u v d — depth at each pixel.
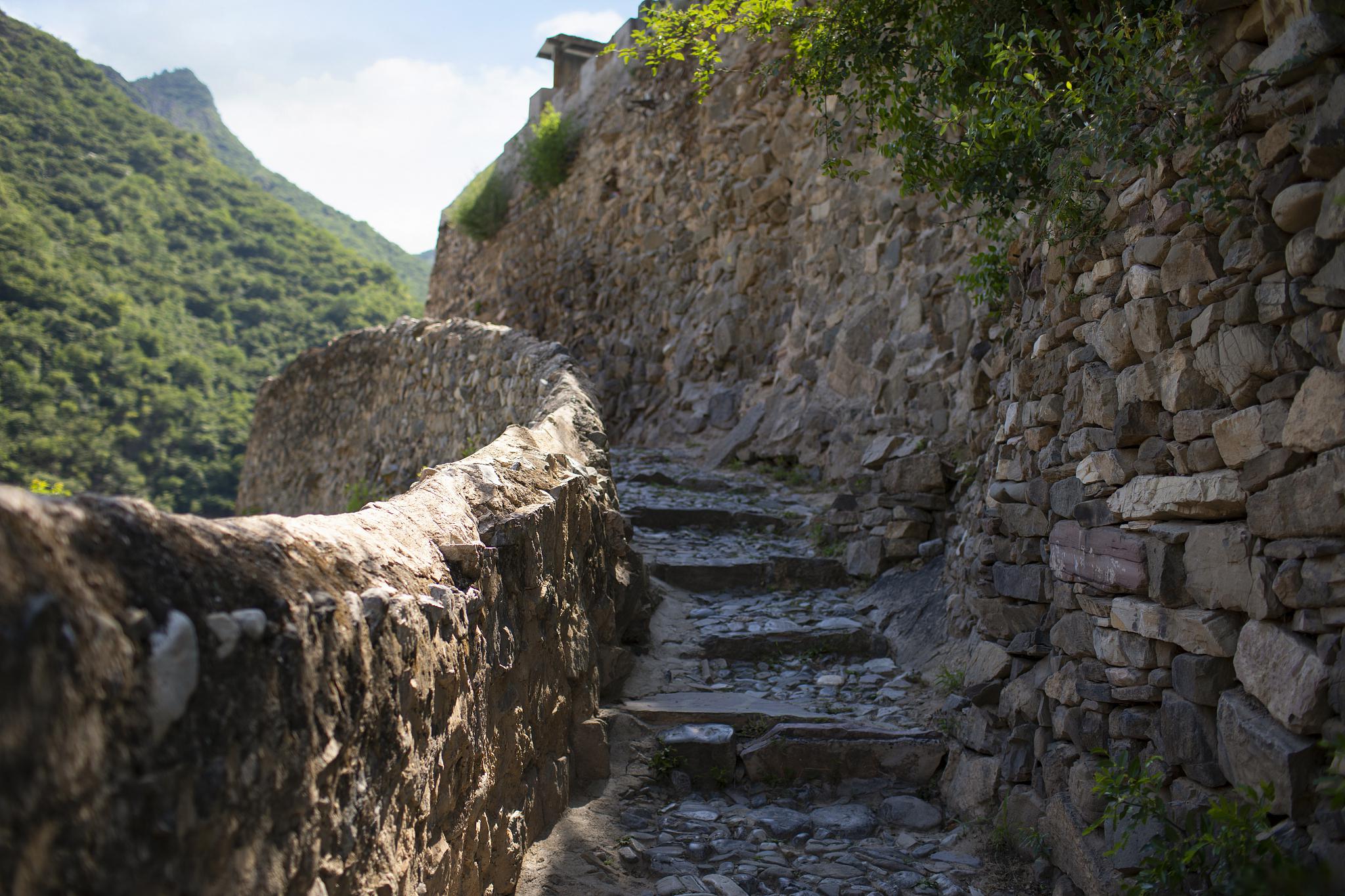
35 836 1.02
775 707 4.24
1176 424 2.77
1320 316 2.23
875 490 6.02
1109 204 3.21
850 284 7.55
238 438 32.53
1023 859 3.33
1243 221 2.48
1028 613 3.86
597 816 3.47
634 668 4.57
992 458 4.51
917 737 4.00
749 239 8.98
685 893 2.98
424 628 2.09
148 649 1.22
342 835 1.69
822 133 4.77
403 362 9.41
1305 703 2.17
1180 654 2.77
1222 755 2.50
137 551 1.32
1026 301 4.06
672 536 6.22
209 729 1.32
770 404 8.10
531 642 3.11
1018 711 3.67
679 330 9.79
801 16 4.63
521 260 13.72
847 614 5.27
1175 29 2.73
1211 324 2.58
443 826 2.27
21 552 1.09
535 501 3.32
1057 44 3.27
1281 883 1.90
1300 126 2.27
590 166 12.19
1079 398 3.39
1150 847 2.70
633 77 11.46
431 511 2.63
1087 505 3.25
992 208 3.99
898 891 3.14
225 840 1.35
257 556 1.62
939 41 4.02
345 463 10.45
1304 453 2.26
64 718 1.07
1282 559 2.34
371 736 1.82
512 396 6.66
